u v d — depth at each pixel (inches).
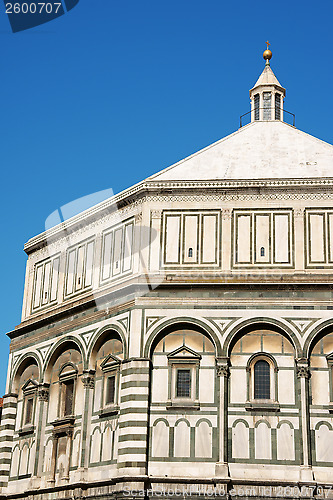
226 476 1457.9
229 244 1642.5
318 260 1604.3
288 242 1626.5
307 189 1654.8
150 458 1502.2
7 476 1856.5
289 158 1790.1
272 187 1665.8
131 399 1530.5
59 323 1824.6
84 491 1596.9
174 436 1514.5
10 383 1932.8
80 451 1638.8
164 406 1535.4
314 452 1477.6
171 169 1784.0
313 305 1553.9
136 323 1583.4
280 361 1539.1
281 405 1509.6
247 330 1563.7
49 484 1699.1
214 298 1581.0
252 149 1843.0
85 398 1670.8
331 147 1825.8
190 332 1581.0
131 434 1504.7
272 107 2052.2
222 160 1803.6
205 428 1513.3
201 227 1667.1
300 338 1535.4
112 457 1566.2
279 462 1475.1
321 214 1637.6
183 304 1585.9
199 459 1492.4
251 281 1583.4
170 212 1688.0
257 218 1653.5
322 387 1517.0
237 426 1508.4
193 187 1692.9
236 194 1676.9
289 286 1567.4
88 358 1689.2
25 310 2016.5
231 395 1528.1
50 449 1749.5
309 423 1491.1
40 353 1860.2
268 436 1494.8
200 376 1549.0
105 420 1620.3
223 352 1542.8
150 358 1566.2
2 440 1887.3
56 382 1803.6
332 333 1549.0
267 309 1560.0
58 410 1761.8
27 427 1827.0
